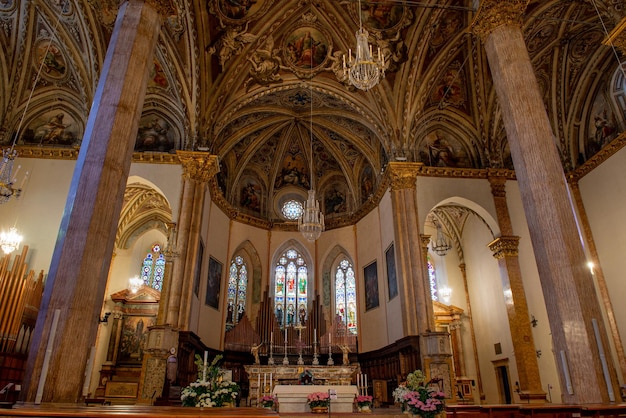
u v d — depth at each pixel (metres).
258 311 25.83
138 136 20.73
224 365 22.73
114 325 24.78
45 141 20.05
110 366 23.50
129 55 10.67
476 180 21.75
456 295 26.39
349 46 20.55
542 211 9.92
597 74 20.75
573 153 21.56
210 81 20.47
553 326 9.30
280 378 18.48
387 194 22.41
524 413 9.20
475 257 25.20
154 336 16.12
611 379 8.45
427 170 21.53
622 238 18.50
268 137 26.94
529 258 20.94
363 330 24.41
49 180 19.17
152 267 27.50
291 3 19.50
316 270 27.30
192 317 18.86
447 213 27.33
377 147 24.81
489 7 12.23
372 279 24.12
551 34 19.59
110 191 9.35
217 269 23.41
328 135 27.22
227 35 19.52
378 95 21.61
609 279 18.94
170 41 18.62
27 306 16.30
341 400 14.29
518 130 10.80
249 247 26.84
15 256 17.17
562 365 8.95
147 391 15.23
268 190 28.58
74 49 19.16
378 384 20.25
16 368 15.52
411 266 19.22
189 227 18.69
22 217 18.48
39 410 5.12
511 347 20.77
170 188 19.44
